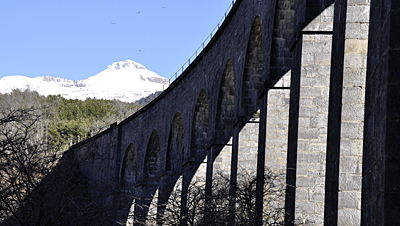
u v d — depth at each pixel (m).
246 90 23.80
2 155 16.45
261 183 17.62
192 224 19.91
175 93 40.06
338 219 9.58
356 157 9.70
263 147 19.09
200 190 21.11
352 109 9.83
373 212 6.51
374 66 6.94
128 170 54.91
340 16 10.65
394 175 5.99
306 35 14.77
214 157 28.19
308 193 14.28
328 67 14.63
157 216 22.98
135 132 51.47
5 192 16.61
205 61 32.66
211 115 30.00
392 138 6.07
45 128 56.47
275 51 19.05
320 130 14.47
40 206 16.48
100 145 61.44
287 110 18.89
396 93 6.16
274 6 19.00
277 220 16.39
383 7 6.61
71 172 18.12
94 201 17.97
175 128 40.38
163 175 40.06
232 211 17.16
